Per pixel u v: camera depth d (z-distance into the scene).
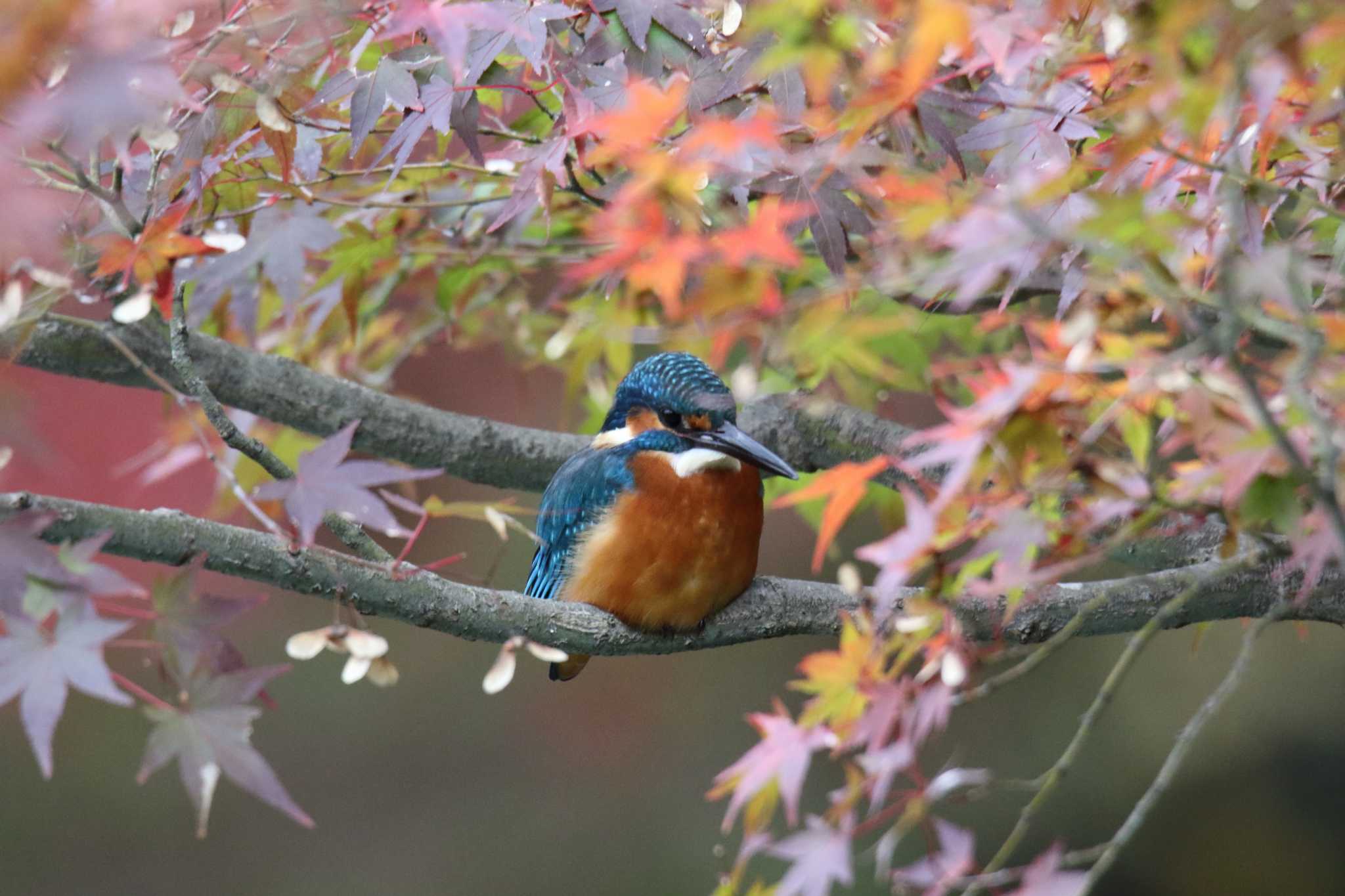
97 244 6.13
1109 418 4.82
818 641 17.31
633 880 16.05
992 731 16.30
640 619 7.80
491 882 16.16
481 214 8.84
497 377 12.88
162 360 8.54
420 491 14.67
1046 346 5.66
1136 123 4.49
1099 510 4.96
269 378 8.87
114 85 4.16
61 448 10.99
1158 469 5.46
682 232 5.59
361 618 5.48
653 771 16.83
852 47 5.30
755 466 8.00
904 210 5.96
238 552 6.16
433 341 10.49
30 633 4.60
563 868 16.16
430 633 17.61
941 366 5.63
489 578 6.41
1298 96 4.88
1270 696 15.95
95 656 4.57
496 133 7.37
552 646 7.35
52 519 4.82
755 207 6.52
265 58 6.00
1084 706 16.34
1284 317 5.39
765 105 6.52
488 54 6.39
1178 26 4.11
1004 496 4.99
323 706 17.09
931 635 5.38
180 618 4.84
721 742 16.81
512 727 17.11
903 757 5.01
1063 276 6.12
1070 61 4.95
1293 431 4.57
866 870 14.24
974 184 5.80
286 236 8.33
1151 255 4.78
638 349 10.27
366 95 6.39
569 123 6.39
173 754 4.64
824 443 9.01
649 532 7.72
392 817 16.77
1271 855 15.51
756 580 8.09
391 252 8.88
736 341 8.59
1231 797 15.81
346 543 6.53
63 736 16.72
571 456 8.96
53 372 8.52
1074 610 7.01
